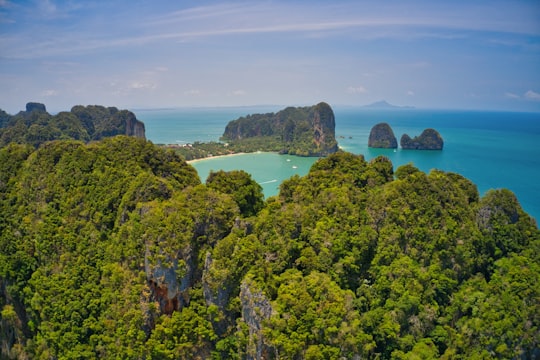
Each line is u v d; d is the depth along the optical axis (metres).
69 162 71.50
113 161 70.88
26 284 61.47
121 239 58.09
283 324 47.66
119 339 51.66
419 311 52.81
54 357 55.19
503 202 66.31
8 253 63.25
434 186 65.38
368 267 57.06
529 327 51.09
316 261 55.38
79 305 55.12
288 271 54.12
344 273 54.97
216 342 53.03
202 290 55.59
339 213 60.16
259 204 70.75
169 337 51.69
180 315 53.19
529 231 65.75
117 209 63.69
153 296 54.25
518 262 59.34
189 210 58.38
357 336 47.75
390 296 53.56
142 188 62.22
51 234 63.12
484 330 51.34
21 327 62.16
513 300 52.91
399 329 50.50
